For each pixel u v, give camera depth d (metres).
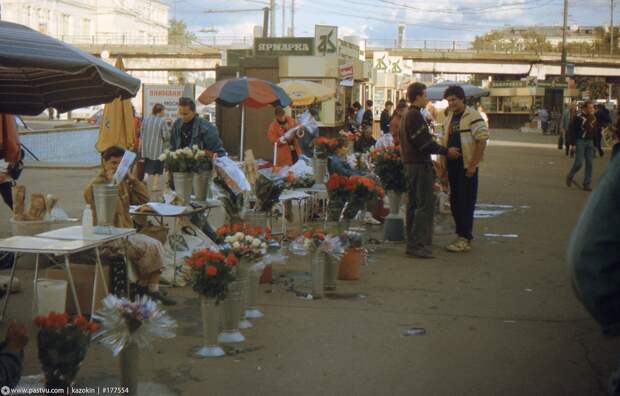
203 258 5.45
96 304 6.16
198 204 7.94
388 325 6.39
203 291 5.43
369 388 4.91
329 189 8.12
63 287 6.00
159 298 6.90
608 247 2.23
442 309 6.92
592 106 17.59
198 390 4.83
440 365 5.39
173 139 9.27
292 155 13.41
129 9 98.25
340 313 6.75
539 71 75.75
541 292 7.62
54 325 4.21
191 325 6.31
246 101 14.49
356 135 17.02
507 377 5.16
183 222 7.95
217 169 8.08
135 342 4.59
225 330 5.89
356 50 30.17
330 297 7.34
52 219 7.58
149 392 4.75
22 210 7.53
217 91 13.77
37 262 6.02
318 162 10.80
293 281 8.00
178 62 69.62
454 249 9.71
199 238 7.95
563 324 6.48
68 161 24.88
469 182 9.62
